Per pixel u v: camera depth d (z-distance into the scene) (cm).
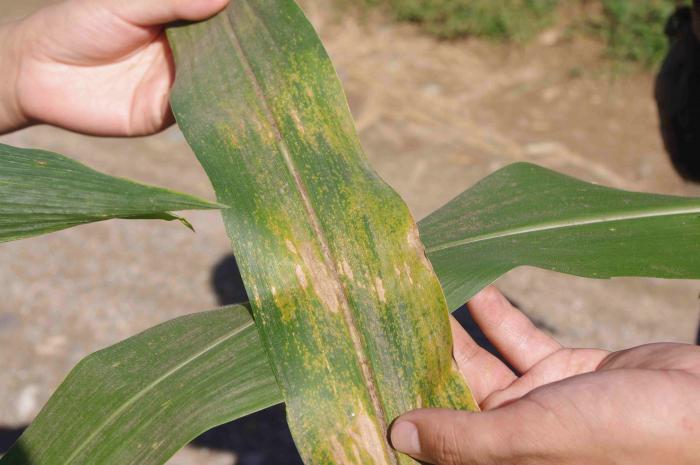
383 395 49
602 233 57
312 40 54
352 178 52
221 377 52
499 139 171
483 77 193
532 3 209
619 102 182
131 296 135
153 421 50
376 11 218
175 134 175
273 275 50
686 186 156
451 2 211
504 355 66
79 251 145
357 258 50
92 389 52
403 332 49
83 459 50
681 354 51
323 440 48
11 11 219
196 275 140
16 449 51
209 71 55
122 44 70
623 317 129
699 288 136
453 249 58
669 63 89
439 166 163
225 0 58
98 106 72
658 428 47
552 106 182
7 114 74
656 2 200
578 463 48
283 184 51
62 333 128
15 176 43
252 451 110
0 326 128
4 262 142
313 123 53
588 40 200
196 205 42
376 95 186
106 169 162
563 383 49
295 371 49
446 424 47
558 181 61
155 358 54
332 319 50
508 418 47
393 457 48
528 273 139
